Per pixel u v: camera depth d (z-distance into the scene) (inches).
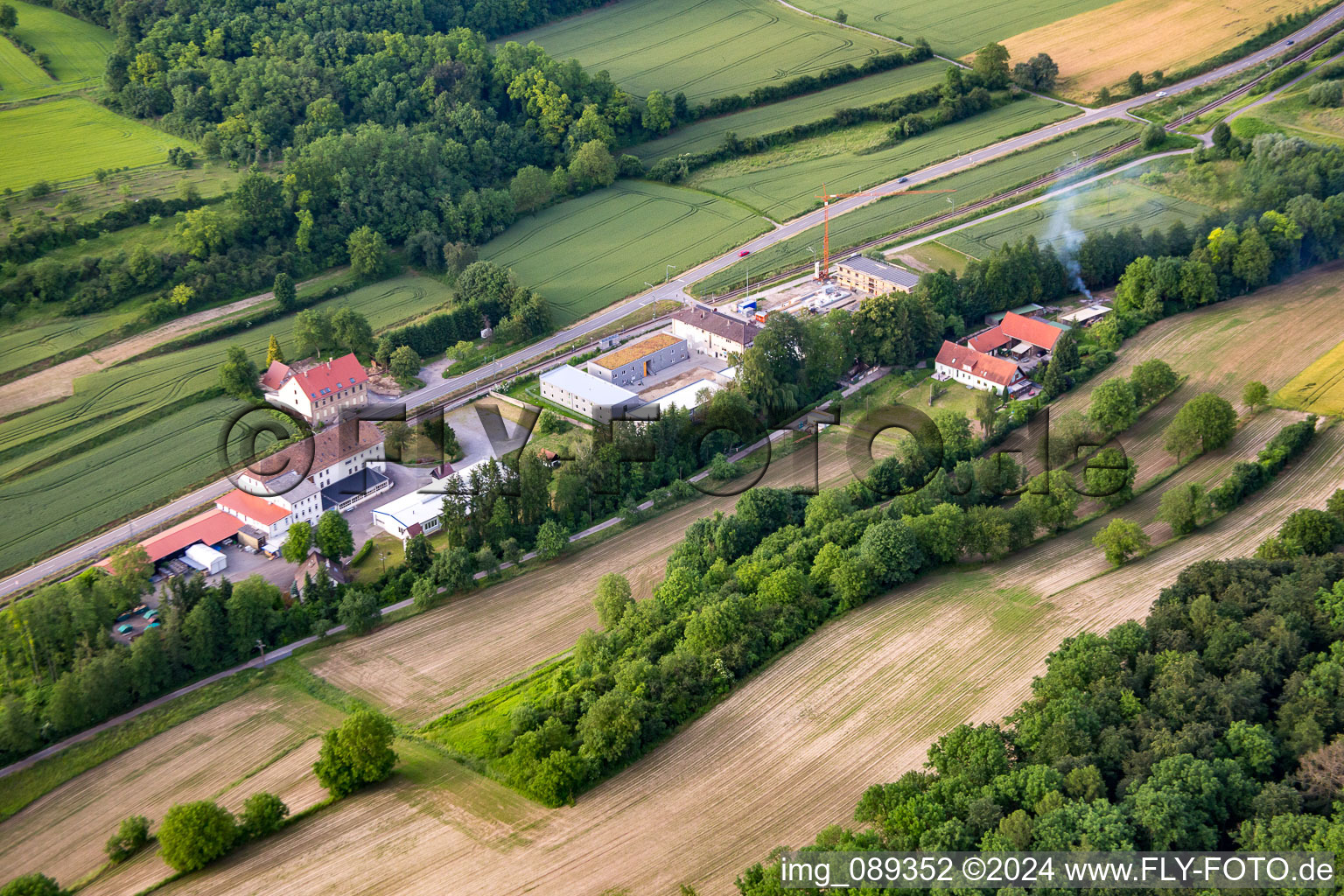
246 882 5506.9
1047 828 4840.1
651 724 6151.6
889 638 6815.9
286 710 6889.8
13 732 6545.3
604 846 5565.9
